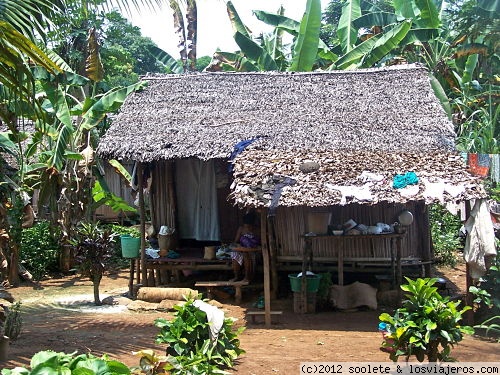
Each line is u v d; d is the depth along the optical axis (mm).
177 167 12492
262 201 8867
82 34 15984
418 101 12109
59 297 11555
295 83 13109
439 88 14781
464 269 13586
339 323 9344
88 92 16375
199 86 13109
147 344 7551
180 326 6102
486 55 16453
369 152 10391
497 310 8570
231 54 19031
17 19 5684
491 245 8422
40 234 14055
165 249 11734
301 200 8812
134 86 12820
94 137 14875
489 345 7605
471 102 16578
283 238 11102
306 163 9594
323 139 11234
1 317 6977
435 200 8680
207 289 11109
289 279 11156
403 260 10906
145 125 11820
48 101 12758
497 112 15203
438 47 18453
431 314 5727
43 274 13773
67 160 13641
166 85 13211
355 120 11750
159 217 12578
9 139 10984
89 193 14023
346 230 10391
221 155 10758
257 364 6645
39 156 13852
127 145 11180
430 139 11102
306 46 15703
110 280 13477
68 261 13984
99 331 8484
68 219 13680
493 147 14195
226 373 5602
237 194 9016
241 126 11633
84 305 10750
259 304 10414
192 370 5414
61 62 11664
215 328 6234
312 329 8930
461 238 13641
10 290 12266
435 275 12578
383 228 10406
